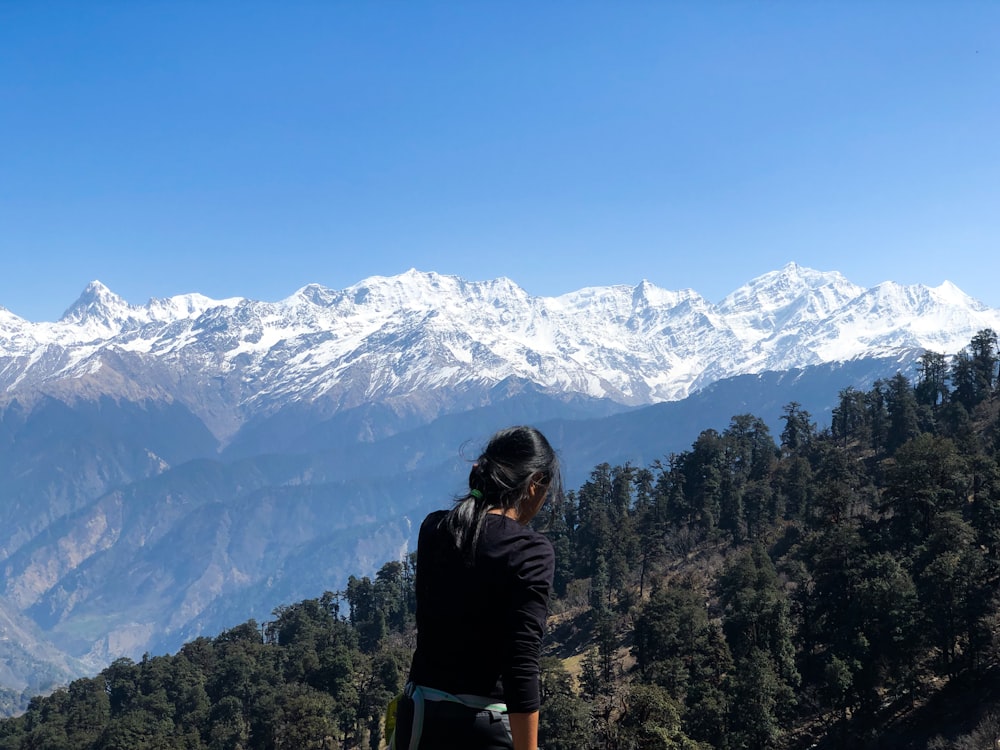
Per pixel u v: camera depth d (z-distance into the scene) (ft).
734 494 518.78
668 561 519.60
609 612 442.91
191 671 581.53
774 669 275.80
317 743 391.65
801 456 623.77
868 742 254.27
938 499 331.98
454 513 16.63
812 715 281.54
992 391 623.36
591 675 323.78
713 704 255.50
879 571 293.43
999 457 373.81
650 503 633.20
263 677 526.57
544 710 245.65
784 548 454.40
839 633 289.53
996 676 250.57
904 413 554.46
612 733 200.85
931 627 266.98
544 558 16.16
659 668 299.17
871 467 550.77
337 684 439.22
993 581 278.87
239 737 451.12
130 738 455.22
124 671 617.21
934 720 248.52
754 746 249.96
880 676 271.08
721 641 299.58
